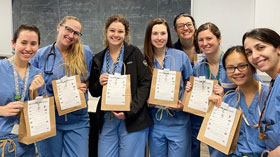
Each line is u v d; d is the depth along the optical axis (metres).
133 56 1.76
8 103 1.41
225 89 1.72
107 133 1.75
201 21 2.90
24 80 1.45
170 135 1.82
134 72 1.74
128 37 1.82
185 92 1.73
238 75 1.32
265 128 1.15
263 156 1.24
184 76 1.90
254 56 1.16
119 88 1.64
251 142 1.28
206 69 1.87
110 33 1.70
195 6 2.91
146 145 1.99
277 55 1.17
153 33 1.80
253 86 1.33
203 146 2.91
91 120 1.89
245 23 2.70
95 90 1.81
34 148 1.52
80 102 1.69
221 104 1.32
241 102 1.37
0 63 1.42
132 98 1.71
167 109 1.80
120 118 1.67
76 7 3.54
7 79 1.41
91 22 3.48
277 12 2.39
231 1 2.74
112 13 3.35
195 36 2.10
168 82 1.70
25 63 1.46
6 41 4.02
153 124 1.81
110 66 1.78
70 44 1.77
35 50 1.44
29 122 1.41
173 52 1.89
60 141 1.80
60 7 3.62
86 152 1.82
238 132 1.26
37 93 1.51
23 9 3.84
